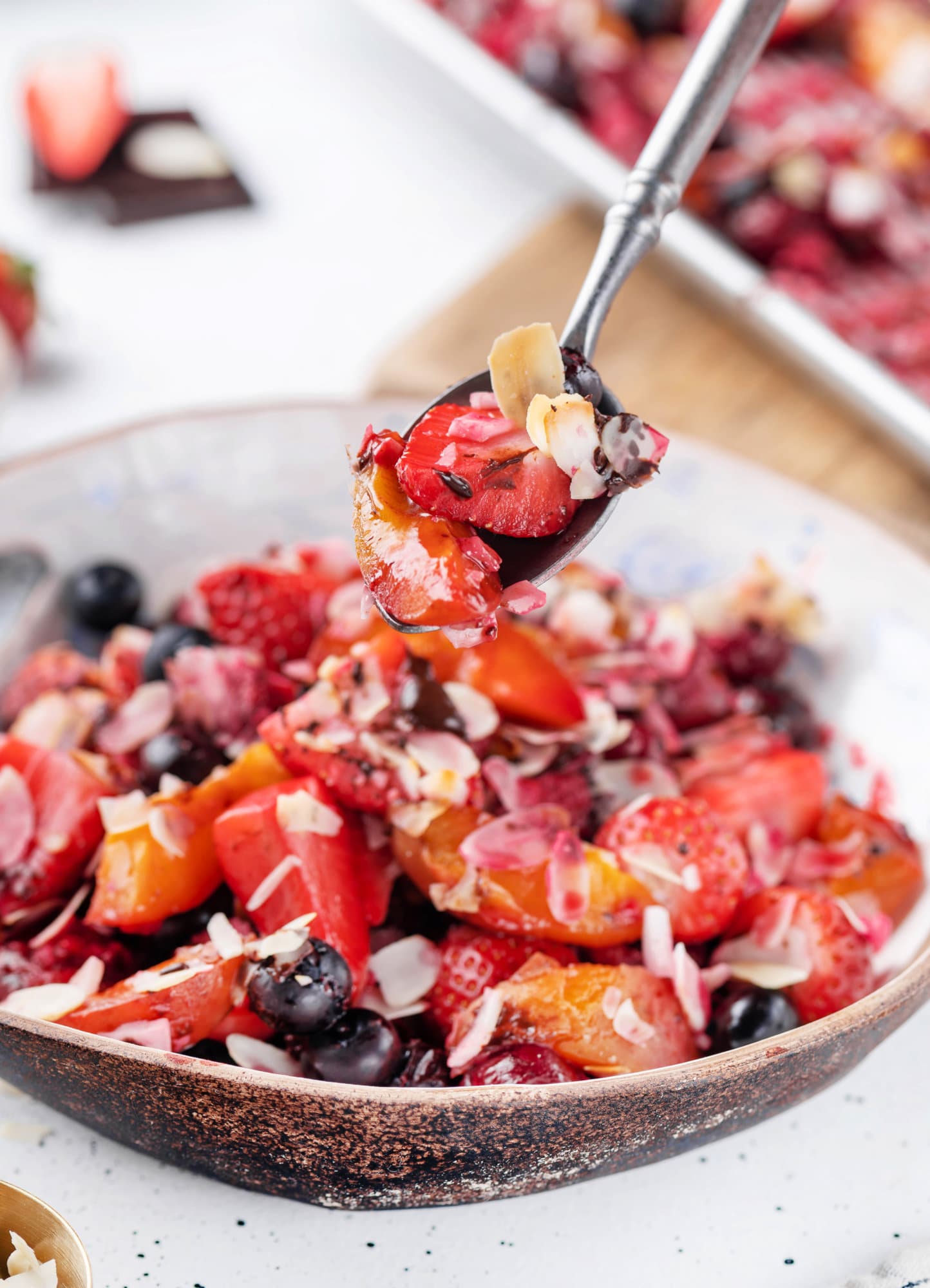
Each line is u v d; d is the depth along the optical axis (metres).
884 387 0.61
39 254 0.72
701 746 0.49
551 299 0.66
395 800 0.45
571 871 0.44
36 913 0.46
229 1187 0.44
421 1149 0.40
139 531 0.52
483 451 0.42
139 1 0.92
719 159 0.71
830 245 0.68
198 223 0.75
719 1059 0.40
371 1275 0.43
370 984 0.44
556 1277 0.43
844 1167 0.45
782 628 0.51
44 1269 0.41
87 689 0.49
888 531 0.50
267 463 0.52
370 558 0.42
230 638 0.50
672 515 0.52
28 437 0.63
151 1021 0.43
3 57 0.85
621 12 0.78
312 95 0.85
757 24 0.44
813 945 0.45
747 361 0.65
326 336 0.70
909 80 0.77
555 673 0.48
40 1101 0.43
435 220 0.78
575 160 0.69
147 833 0.45
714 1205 0.45
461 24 0.81
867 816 0.48
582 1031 0.43
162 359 0.67
